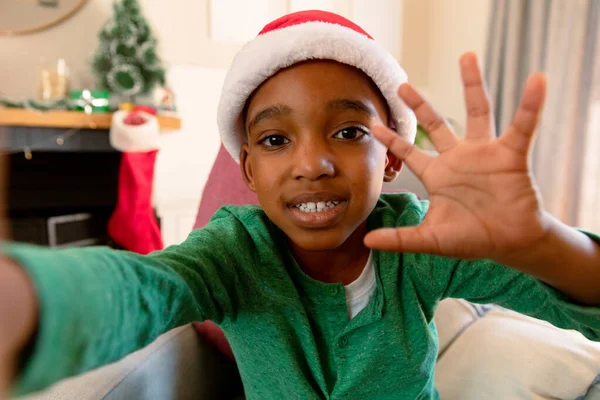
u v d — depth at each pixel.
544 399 0.70
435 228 0.38
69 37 1.96
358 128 0.52
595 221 1.72
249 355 0.63
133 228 1.87
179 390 0.78
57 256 0.29
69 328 0.26
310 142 0.50
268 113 0.52
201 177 2.22
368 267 0.63
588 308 0.43
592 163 1.72
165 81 1.96
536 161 1.84
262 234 0.63
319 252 0.61
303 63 0.52
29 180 1.98
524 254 0.39
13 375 0.24
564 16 1.75
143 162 1.89
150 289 0.37
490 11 2.06
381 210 0.70
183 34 2.12
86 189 2.09
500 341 0.81
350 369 0.58
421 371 0.61
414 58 2.67
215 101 2.22
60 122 1.74
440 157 0.39
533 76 0.35
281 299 0.58
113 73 1.82
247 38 2.25
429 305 0.63
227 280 0.55
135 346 0.35
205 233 0.59
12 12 1.87
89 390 0.62
